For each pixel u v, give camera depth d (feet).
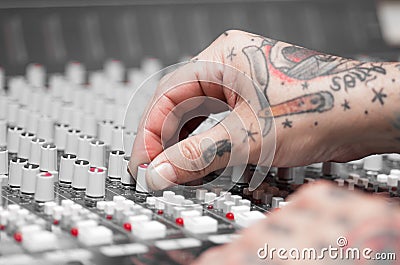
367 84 2.86
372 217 1.59
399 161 3.60
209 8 5.52
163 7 5.42
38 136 3.50
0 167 2.96
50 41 5.06
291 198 2.78
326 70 2.89
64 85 4.36
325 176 3.27
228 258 1.60
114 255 2.19
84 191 2.84
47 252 2.18
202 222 2.41
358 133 2.89
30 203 2.65
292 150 2.87
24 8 5.05
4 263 2.10
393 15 5.88
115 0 5.31
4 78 4.76
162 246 2.27
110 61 5.16
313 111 2.82
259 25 5.57
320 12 5.69
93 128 3.63
